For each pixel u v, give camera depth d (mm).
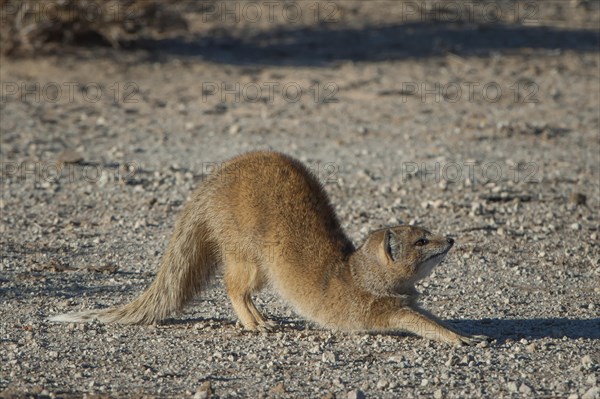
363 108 24312
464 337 10641
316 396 9273
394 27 32406
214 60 28156
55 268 13477
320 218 11172
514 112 24094
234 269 11344
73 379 9703
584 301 12453
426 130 22547
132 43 28500
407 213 16578
